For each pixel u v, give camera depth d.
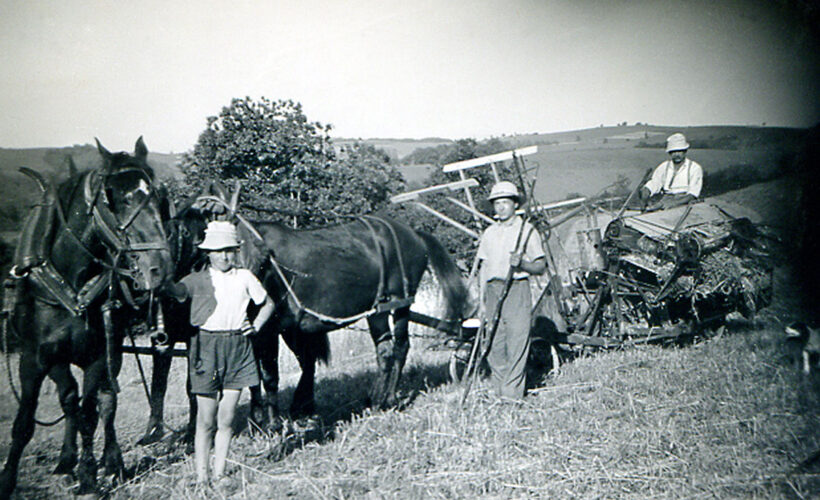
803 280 7.43
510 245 5.87
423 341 9.49
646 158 18.38
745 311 7.35
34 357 4.13
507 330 5.83
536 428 4.98
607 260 7.27
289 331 5.57
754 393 5.39
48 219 4.21
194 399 5.29
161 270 4.09
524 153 7.08
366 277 6.02
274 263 5.17
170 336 5.00
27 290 4.16
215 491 4.12
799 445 4.38
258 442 5.04
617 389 5.77
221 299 4.16
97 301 4.29
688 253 6.84
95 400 4.34
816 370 5.86
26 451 5.28
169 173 10.99
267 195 10.48
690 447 4.42
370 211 11.73
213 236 4.18
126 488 4.29
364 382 7.38
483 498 3.90
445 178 12.08
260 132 10.83
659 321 7.29
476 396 5.84
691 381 5.77
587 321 7.23
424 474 4.24
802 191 7.76
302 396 5.96
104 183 4.17
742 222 7.31
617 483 3.97
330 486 4.07
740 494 3.77
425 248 6.86
